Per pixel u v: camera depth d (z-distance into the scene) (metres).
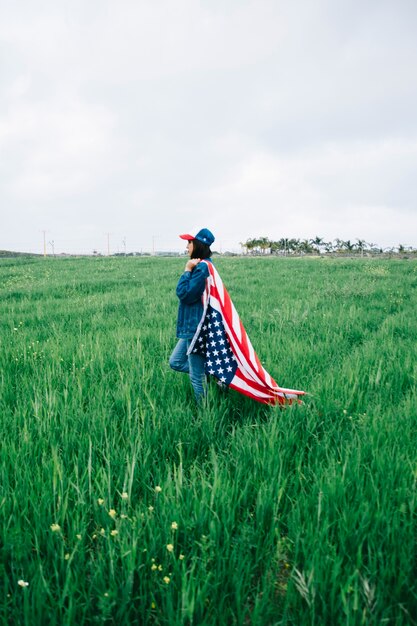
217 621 1.83
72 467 2.91
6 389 4.27
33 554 2.16
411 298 11.16
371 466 2.77
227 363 3.99
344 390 4.17
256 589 2.03
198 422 3.53
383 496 2.40
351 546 2.16
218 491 2.49
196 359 4.11
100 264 30.39
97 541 2.28
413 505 2.32
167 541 2.16
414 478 2.59
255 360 3.97
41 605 1.79
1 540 2.21
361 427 3.37
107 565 2.07
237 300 10.98
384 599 1.88
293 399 4.01
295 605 1.88
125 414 3.77
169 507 2.36
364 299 11.33
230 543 2.19
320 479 2.60
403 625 1.80
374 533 2.17
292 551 2.18
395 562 2.05
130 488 2.50
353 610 1.77
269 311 9.11
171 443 3.28
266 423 3.69
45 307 10.46
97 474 2.66
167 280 17.23
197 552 2.16
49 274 21.56
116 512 2.44
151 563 2.04
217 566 2.03
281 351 5.76
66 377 4.63
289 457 3.09
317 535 2.16
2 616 1.79
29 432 3.22
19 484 2.59
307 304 9.65
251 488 2.68
